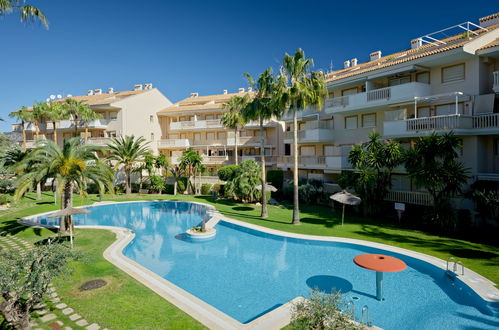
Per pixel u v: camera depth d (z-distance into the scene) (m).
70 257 8.96
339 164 26.94
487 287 10.88
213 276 13.69
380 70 24.36
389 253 15.22
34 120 43.41
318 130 30.00
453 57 20.45
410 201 21.91
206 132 48.59
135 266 14.04
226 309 10.74
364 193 22.34
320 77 21.33
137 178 44.44
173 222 25.00
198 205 31.36
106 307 9.87
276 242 18.41
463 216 18.47
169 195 38.75
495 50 18.84
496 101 19.73
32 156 19.19
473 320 9.52
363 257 11.35
